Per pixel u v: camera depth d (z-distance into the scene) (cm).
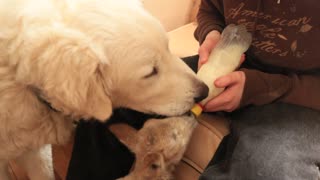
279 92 97
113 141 105
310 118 92
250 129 91
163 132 86
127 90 91
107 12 82
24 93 84
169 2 189
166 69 90
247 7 105
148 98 93
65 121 97
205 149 98
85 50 78
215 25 118
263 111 96
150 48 84
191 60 119
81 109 82
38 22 79
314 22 96
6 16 81
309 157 83
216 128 101
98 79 83
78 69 77
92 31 81
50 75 77
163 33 87
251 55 110
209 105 95
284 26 101
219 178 83
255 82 95
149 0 178
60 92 78
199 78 96
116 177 110
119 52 82
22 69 78
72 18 81
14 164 138
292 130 88
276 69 107
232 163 85
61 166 135
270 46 104
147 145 86
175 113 93
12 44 79
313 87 97
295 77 99
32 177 127
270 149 84
